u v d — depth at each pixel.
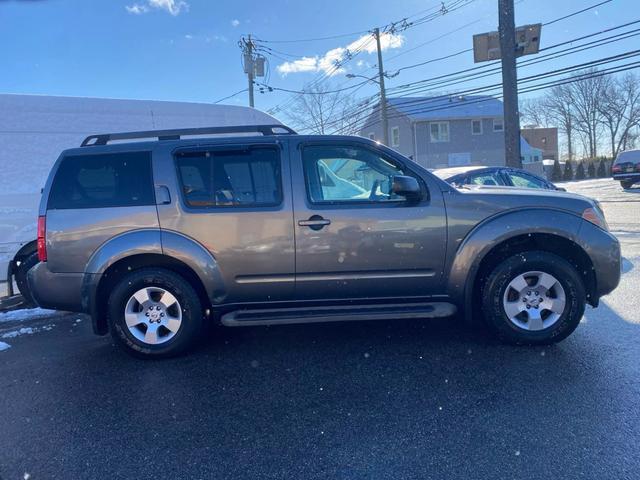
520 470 2.57
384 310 4.32
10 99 6.61
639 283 6.16
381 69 26.25
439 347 4.39
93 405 3.58
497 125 39.22
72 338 5.33
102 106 7.05
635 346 4.17
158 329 4.41
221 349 4.63
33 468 2.80
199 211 4.27
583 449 2.73
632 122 57.16
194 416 3.34
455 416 3.16
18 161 6.62
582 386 3.48
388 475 2.59
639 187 22.31
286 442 2.96
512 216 4.18
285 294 4.35
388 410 3.29
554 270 4.14
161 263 4.43
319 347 4.55
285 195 4.25
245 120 7.84
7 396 3.80
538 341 4.23
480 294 4.44
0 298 6.90
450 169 8.61
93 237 4.29
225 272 4.29
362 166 4.38
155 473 2.71
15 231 6.60
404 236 4.21
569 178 43.44
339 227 4.21
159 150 4.39
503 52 12.75
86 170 4.41
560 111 64.31
